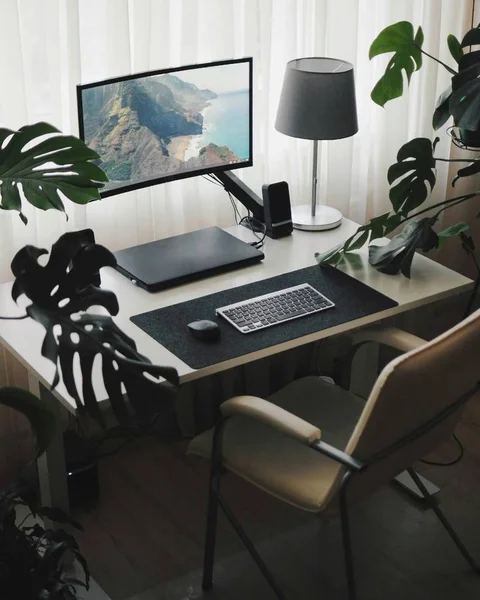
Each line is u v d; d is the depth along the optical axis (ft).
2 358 9.00
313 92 8.77
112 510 9.36
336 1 9.90
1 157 6.73
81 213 8.95
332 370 11.22
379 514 9.23
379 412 6.50
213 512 7.94
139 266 8.65
